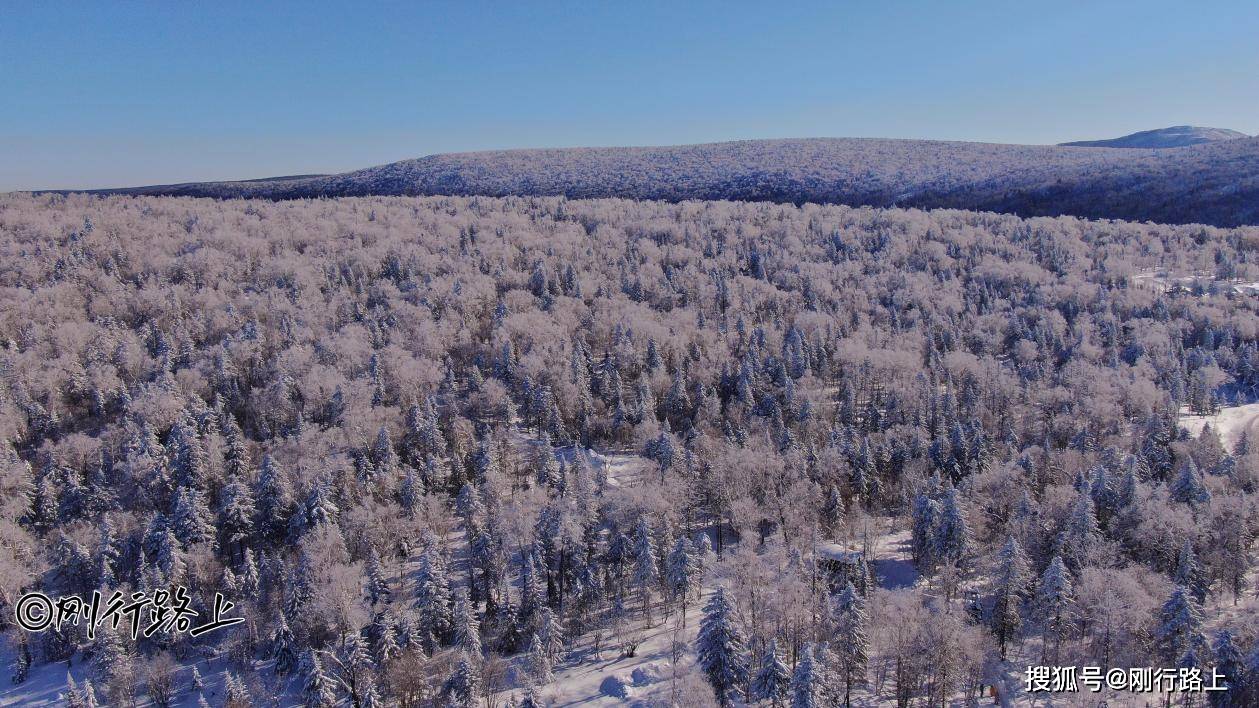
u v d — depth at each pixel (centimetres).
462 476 10488
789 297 19850
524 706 6356
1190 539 7806
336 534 8100
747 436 11206
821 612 7144
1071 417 12181
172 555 8069
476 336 16388
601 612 8331
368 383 12506
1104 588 6544
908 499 10006
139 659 7506
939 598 6994
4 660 7825
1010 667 6856
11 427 10712
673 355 14988
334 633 7300
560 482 10188
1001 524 9106
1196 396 13750
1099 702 6022
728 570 7512
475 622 7288
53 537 8906
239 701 6656
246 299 16850
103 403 12156
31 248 19550
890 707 6425
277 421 11962
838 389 14638
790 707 5922
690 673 6419
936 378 14100
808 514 9025
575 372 13475
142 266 19388
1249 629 6350
